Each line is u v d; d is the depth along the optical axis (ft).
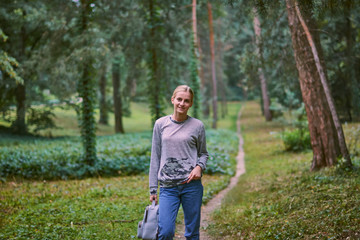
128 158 39.99
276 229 14.66
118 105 93.45
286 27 34.71
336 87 62.54
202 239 16.35
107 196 24.29
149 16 45.37
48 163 34.96
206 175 36.22
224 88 181.47
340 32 52.60
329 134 26.50
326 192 18.79
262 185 27.17
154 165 11.33
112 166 35.88
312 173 25.80
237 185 30.32
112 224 16.78
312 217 15.02
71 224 16.83
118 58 76.69
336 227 13.14
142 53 67.26
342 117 64.54
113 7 61.77
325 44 43.98
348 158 24.31
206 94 152.87
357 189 18.39
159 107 44.78
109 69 82.84
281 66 37.06
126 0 62.85
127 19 62.85
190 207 10.98
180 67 82.07
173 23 71.61
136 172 35.83
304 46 26.48
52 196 23.90
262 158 45.93
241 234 15.83
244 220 17.80
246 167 41.04
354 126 53.52
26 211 19.29
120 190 26.37
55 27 63.57
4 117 73.46
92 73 37.11
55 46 60.70
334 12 20.33
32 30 72.33
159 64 45.57
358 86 59.93
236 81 206.80
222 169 38.63
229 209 21.15
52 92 66.23
